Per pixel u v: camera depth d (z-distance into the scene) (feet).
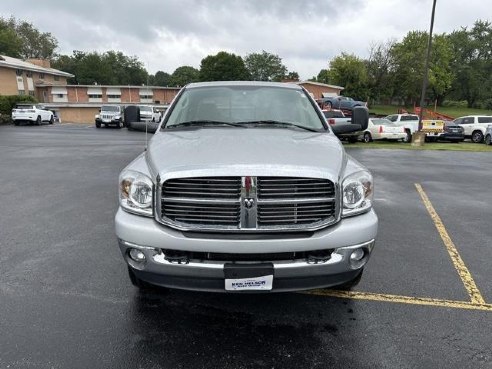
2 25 236.22
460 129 78.43
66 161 38.75
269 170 8.54
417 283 12.57
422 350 9.18
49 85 174.70
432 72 218.38
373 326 10.16
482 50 287.28
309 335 9.74
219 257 8.74
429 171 36.01
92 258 14.06
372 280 12.74
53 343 9.21
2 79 142.00
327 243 8.77
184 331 9.83
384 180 30.81
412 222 19.19
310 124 12.78
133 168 9.59
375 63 165.17
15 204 21.42
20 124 110.01
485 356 8.97
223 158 9.00
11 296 11.34
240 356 8.89
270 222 8.65
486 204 23.17
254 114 13.00
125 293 11.66
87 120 174.60
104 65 315.99
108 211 20.07
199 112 13.09
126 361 8.65
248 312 10.79
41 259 13.93
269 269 8.65
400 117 77.77
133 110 14.93
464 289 12.21
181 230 8.64
